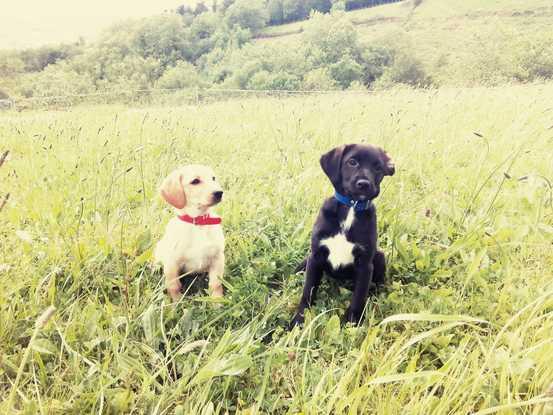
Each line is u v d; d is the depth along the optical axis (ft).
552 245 3.56
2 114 11.77
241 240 3.63
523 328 2.36
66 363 2.30
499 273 3.22
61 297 2.83
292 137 6.49
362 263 2.94
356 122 6.82
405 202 4.30
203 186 3.00
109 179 4.61
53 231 3.53
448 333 2.68
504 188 4.53
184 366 2.30
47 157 5.48
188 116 9.42
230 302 2.76
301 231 3.84
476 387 2.10
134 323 2.60
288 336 2.43
